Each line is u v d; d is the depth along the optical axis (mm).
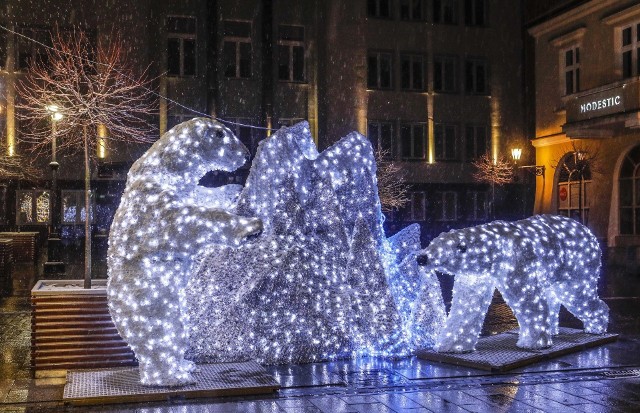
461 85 32688
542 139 28281
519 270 8492
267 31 30578
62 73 25281
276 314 8180
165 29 29547
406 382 7207
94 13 28422
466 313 8375
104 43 28438
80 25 28281
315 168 8906
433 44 32344
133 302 6703
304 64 31219
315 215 8781
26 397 6711
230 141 7332
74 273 20906
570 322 11812
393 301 8609
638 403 6363
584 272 9547
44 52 28156
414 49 32094
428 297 9195
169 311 6793
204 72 30000
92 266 23094
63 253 27391
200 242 6539
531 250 8586
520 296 8516
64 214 28672
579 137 24406
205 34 30031
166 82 29578
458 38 32656
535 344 8516
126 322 6734
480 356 8070
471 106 32781
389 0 31984
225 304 8211
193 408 6230
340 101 31281
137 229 6777
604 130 24109
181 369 6863
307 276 8398
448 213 32438
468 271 8164
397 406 6289
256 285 8156
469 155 32750
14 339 10094
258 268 8344
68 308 8008
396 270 9250
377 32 31672
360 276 8641
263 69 30578
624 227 24000
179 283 6887
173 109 29688
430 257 8008
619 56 24000
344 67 31297
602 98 23438
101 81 23344
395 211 31516
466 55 32750
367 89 31516
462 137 32594
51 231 22656
